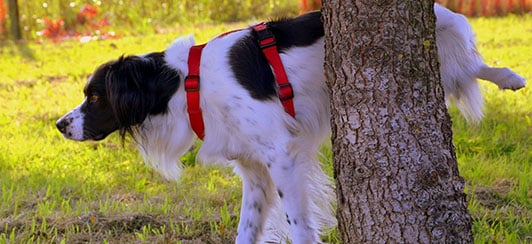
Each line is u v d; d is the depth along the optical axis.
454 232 3.21
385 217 3.23
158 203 5.43
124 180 6.07
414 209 3.18
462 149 6.41
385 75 3.15
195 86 3.96
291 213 3.96
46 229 4.84
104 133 4.26
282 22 4.06
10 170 6.43
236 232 4.77
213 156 4.09
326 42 3.33
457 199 3.23
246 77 3.88
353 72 3.20
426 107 3.18
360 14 3.14
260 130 3.88
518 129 6.93
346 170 3.31
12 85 9.80
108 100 4.16
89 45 12.58
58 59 11.48
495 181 5.66
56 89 9.45
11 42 13.41
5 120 8.02
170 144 4.20
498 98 7.86
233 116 3.91
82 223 4.91
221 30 13.09
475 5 14.30
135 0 15.04
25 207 5.40
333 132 3.36
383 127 3.17
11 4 13.82
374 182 3.22
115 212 5.17
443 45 4.06
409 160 3.17
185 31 13.33
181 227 4.89
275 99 3.91
